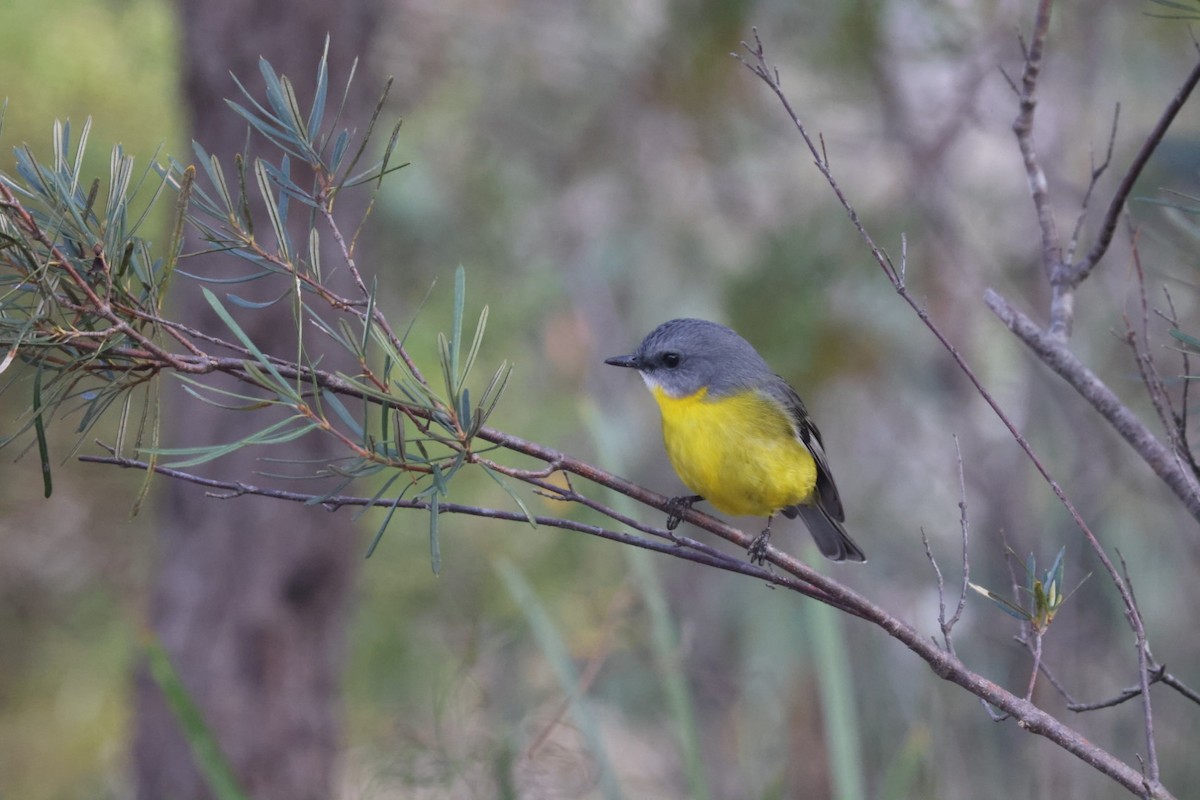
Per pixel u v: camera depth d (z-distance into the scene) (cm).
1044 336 605
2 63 1390
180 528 1160
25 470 1495
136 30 1430
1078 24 1284
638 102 1409
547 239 1644
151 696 1166
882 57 1245
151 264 436
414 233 1475
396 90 1440
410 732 967
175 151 1266
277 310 1102
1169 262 970
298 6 1086
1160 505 1272
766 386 815
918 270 1320
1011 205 1377
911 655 1462
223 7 1075
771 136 1366
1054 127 1316
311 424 409
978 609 1301
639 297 1727
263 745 1161
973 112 1240
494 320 1428
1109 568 448
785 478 798
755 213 1449
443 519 1394
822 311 1205
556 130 1538
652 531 484
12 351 388
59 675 1551
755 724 1379
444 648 1239
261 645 1155
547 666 1267
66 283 416
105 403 418
